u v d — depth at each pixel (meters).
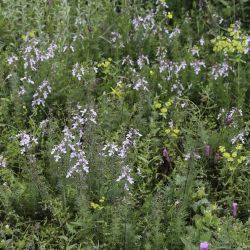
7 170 5.40
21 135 5.38
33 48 6.50
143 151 5.67
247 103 6.85
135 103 6.37
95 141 5.45
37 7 7.51
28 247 4.76
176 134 6.09
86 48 7.21
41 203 5.28
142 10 7.92
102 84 6.77
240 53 7.09
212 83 6.76
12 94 6.27
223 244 4.77
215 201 5.62
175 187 5.47
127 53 7.43
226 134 6.11
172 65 6.81
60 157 5.28
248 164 5.79
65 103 6.37
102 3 8.16
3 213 5.27
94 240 5.00
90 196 5.30
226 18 8.23
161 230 5.07
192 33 7.89
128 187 5.13
